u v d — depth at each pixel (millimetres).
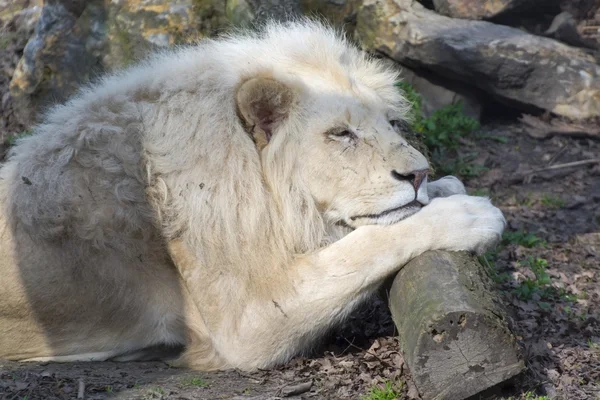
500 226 10070
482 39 21031
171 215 10453
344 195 10477
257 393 9727
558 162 20094
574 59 21312
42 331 11000
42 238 10703
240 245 10258
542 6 22078
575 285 14062
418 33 20969
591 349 11227
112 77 11773
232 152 10391
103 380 10164
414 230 9906
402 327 9273
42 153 10930
